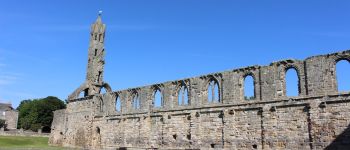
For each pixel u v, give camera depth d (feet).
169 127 206.90
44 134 418.31
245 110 171.83
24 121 551.18
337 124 141.69
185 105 201.26
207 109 188.65
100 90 303.27
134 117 231.30
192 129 192.95
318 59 152.97
